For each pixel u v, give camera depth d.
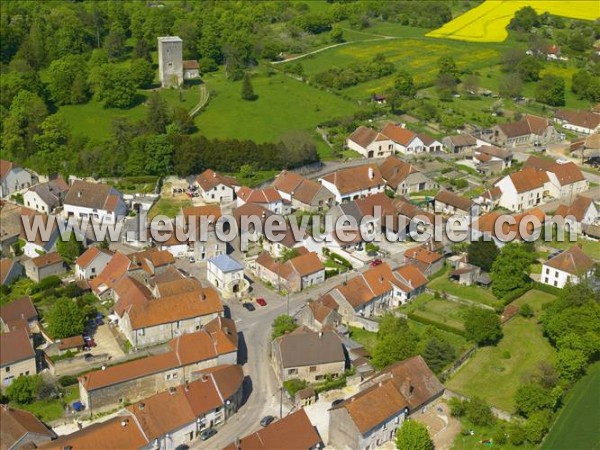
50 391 144.75
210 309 165.62
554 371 146.38
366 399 132.62
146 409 131.25
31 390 144.00
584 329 154.12
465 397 143.00
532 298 177.38
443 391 144.12
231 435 135.88
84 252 193.88
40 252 195.62
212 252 197.12
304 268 183.12
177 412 132.88
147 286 175.62
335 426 132.12
